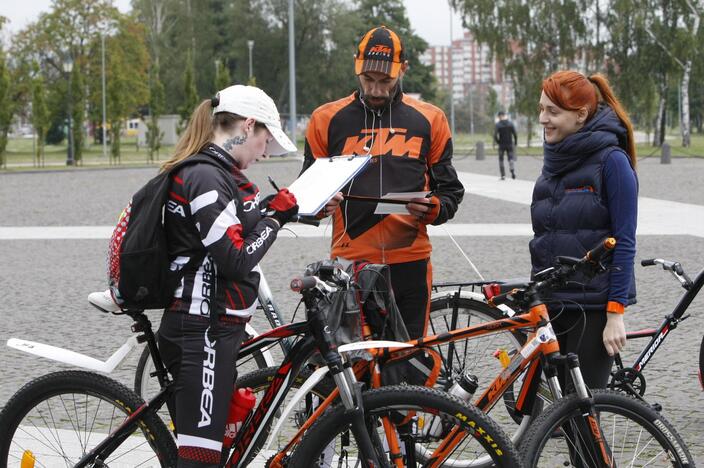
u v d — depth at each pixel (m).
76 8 76.00
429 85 101.94
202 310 3.41
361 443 3.41
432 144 4.62
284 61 80.12
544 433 3.51
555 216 4.08
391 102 4.58
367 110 4.57
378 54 4.41
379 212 4.33
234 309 3.47
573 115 4.02
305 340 3.61
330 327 3.64
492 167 34.69
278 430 3.48
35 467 3.84
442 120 4.65
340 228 4.61
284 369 3.62
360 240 4.54
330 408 3.48
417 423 3.54
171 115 79.94
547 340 3.61
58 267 11.38
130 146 85.50
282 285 9.74
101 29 76.88
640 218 15.21
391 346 3.51
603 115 4.03
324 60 80.12
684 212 16.03
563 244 4.05
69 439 3.81
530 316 3.63
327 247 12.53
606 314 4.03
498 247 12.27
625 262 3.94
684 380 6.11
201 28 87.50
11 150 75.62
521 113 54.16
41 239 14.02
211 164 3.39
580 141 3.99
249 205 3.47
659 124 56.34
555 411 3.52
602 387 4.14
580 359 4.10
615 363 5.47
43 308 8.88
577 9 51.91
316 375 3.52
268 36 79.44
